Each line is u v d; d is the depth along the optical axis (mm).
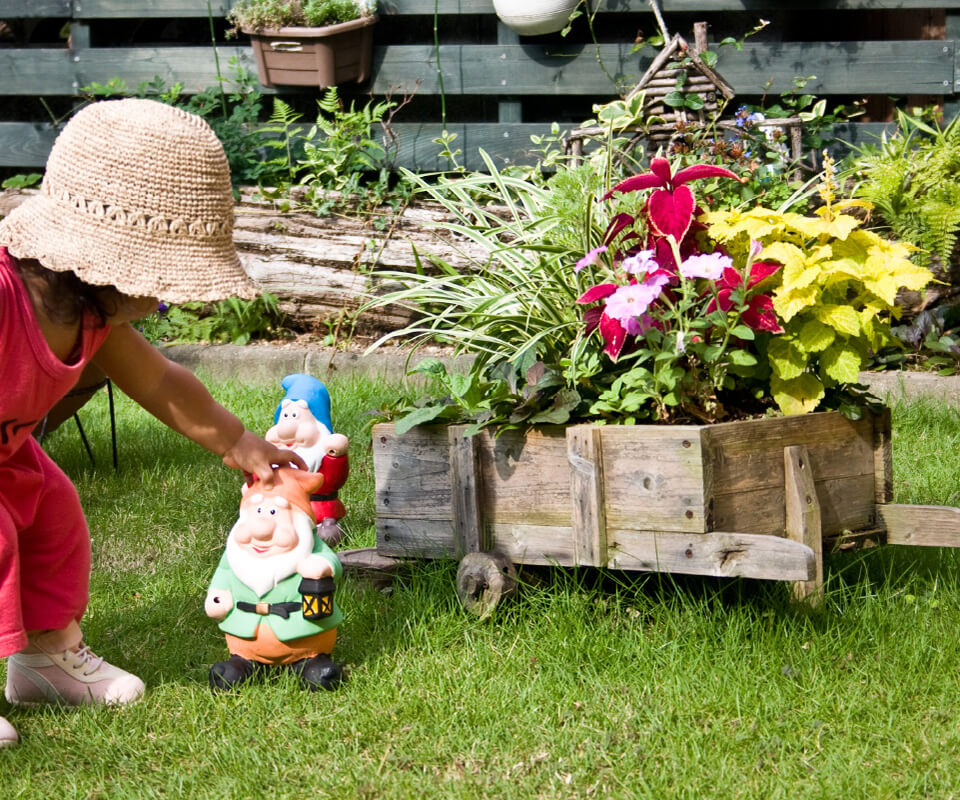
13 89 8188
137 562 3859
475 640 3049
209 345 6945
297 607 2781
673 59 6418
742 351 3035
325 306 6930
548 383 3180
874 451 3305
